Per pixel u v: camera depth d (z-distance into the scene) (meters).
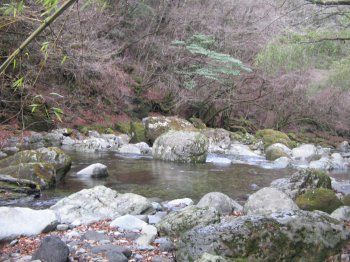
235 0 18.62
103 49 15.67
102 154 12.06
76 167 9.68
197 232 3.99
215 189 8.38
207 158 12.59
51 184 7.68
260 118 23.00
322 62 7.89
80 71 14.66
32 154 8.22
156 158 11.86
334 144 22.28
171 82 19.23
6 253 4.33
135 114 18.31
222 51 18.92
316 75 12.82
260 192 6.39
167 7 19.00
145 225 5.36
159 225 5.22
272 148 13.84
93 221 5.60
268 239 3.85
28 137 12.39
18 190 6.86
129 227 5.33
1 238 4.70
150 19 18.81
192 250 3.92
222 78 18.95
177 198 7.54
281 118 22.75
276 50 7.02
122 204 6.16
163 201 7.27
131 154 12.41
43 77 13.66
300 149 15.07
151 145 14.88
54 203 6.58
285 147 15.02
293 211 4.12
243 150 14.83
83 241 4.73
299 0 7.30
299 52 6.92
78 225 5.44
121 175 9.21
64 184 7.94
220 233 3.90
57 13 1.85
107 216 5.87
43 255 3.96
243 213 6.35
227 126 21.58
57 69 14.26
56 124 14.25
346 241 4.05
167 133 12.12
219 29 18.78
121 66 17.81
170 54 19.12
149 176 9.30
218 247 3.84
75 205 5.94
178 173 9.88
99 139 13.74
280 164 12.23
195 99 19.45
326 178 8.00
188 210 5.30
